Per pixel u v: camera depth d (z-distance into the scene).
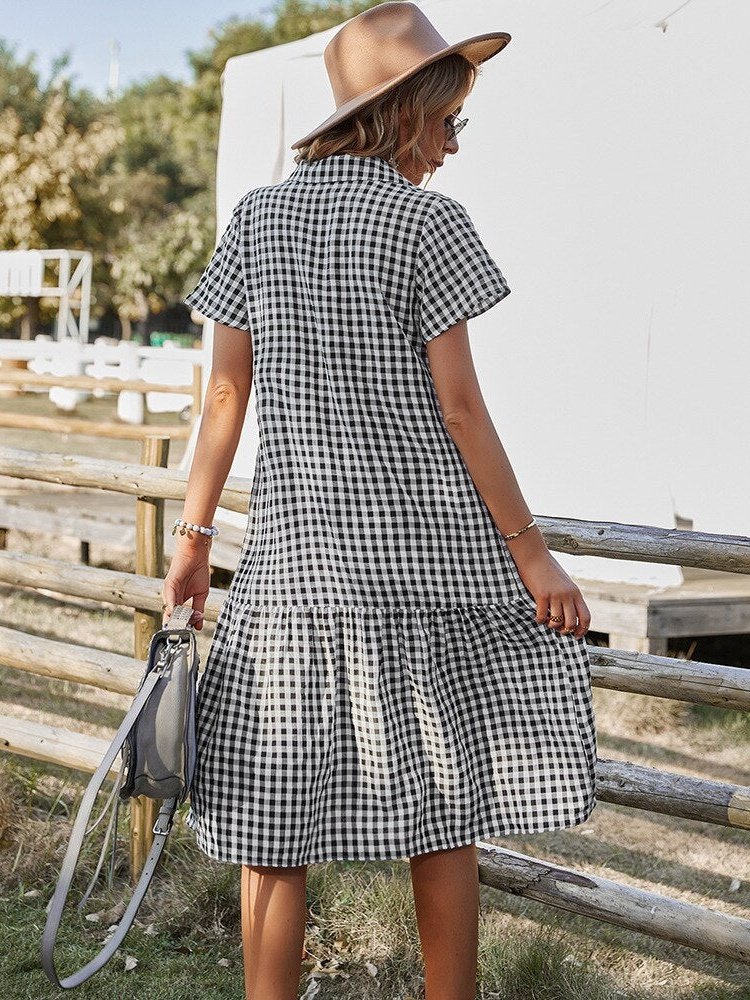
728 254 5.13
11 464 3.47
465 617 1.79
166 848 3.01
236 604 1.83
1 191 25.91
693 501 5.36
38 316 29.78
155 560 3.27
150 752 1.77
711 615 4.63
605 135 5.10
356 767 1.77
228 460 1.92
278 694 1.75
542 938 2.67
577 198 5.19
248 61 6.34
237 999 2.48
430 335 1.72
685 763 4.07
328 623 1.74
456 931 1.86
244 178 6.36
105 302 38.25
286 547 1.76
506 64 5.38
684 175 5.03
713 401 5.29
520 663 1.82
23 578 3.45
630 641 4.64
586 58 5.12
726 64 4.98
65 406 14.75
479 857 2.52
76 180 27.39
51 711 4.46
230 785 1.77
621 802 2.44
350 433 1.74
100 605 6.27
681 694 2.43
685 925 2.29
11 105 27.52
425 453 1.75
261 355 1.79
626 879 3.19
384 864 3.04
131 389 8.99
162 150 41.97
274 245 1.79
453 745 1.78
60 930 2.74
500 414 5.49
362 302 1.72
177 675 1.78
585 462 5.20
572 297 5.23
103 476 3.28
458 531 1.77
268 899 1.81
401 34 1.80
